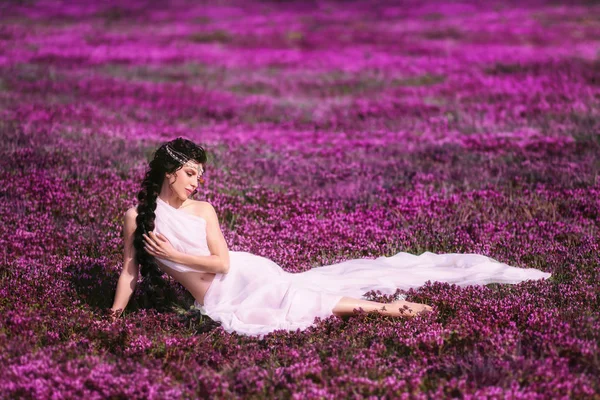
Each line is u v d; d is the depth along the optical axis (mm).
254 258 5223
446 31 27594
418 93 16734
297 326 4820
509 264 6168
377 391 3738
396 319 4969
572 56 20000
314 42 25797
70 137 10641
